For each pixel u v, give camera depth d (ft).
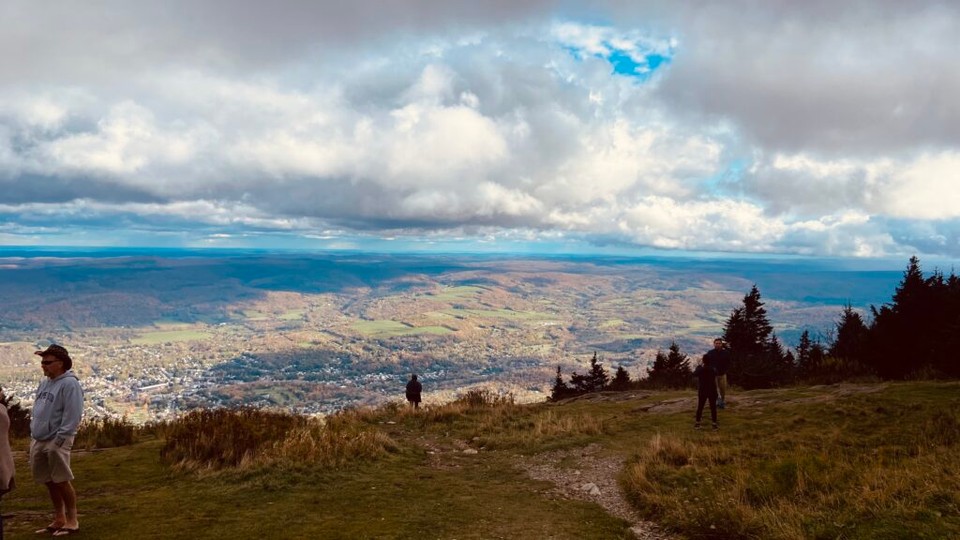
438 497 31.53
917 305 77.10
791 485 30.07
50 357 21.76
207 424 42.63
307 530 24.27
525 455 44.50
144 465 36.58
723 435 45.09
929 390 52.44
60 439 21.34
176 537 22.63
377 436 45.21
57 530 22.29
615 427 52.60
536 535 25.38
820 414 48.49
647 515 29.19
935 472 28.50
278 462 35.19
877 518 23.49
